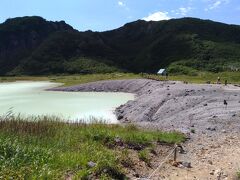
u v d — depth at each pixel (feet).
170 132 83.92
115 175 44.75
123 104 222.28
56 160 44.86
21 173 37.50
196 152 66.54
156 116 155.43
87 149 53.83
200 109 134.31
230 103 137.80
